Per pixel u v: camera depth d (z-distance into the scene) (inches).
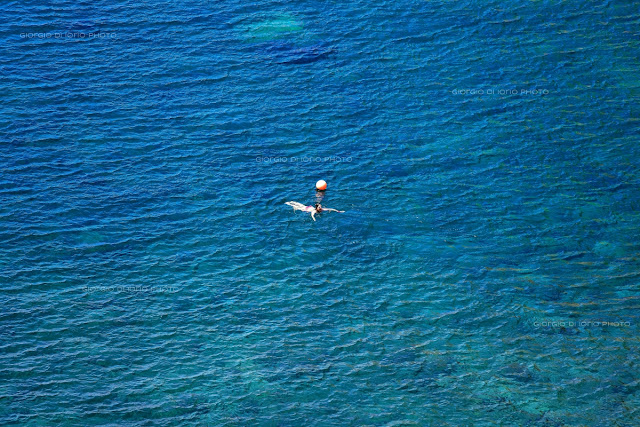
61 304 1811.0
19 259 1913.1
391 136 2368.4
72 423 1547.7
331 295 1883.6
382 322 1818.4
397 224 2090.3
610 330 1802.4
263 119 2400.3
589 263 1989.4
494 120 2429.9
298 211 2108.8
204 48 2657.5
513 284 1926.7
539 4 2866.6
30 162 2196.1
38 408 1572.3
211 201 2126.0
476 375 1691.7
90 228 2017.7
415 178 2233.0
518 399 1636.3
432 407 1617.9
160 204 2105.1
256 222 2071.9
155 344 1733.5
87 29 2704.2
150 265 1932.8
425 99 2500.0
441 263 1982.0
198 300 1850.4
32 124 2319.1
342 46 2689.5
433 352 1744.6
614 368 1707.7
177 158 2250.2
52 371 1652.3
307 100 2477.9
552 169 2271.2
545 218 2119.8
